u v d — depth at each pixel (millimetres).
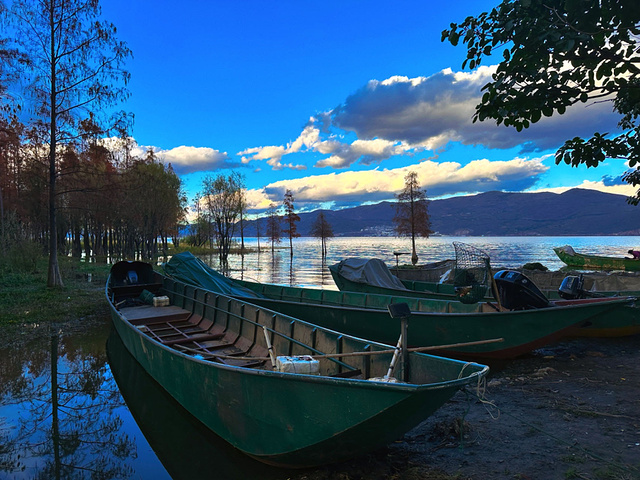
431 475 3998
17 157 21266
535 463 4121
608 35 3797
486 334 8117
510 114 4324
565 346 9320
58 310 13266
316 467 4426
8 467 4867
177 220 52188
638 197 8438
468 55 4449
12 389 7238
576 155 4824
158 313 10562
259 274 32906
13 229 23172
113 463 4957
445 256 60438
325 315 9773
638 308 9445
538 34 3830
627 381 6516
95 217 34156
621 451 4270
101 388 7320
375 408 3430
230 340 8414
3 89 16469
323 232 65312
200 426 5715
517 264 40500
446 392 3473
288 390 4023
